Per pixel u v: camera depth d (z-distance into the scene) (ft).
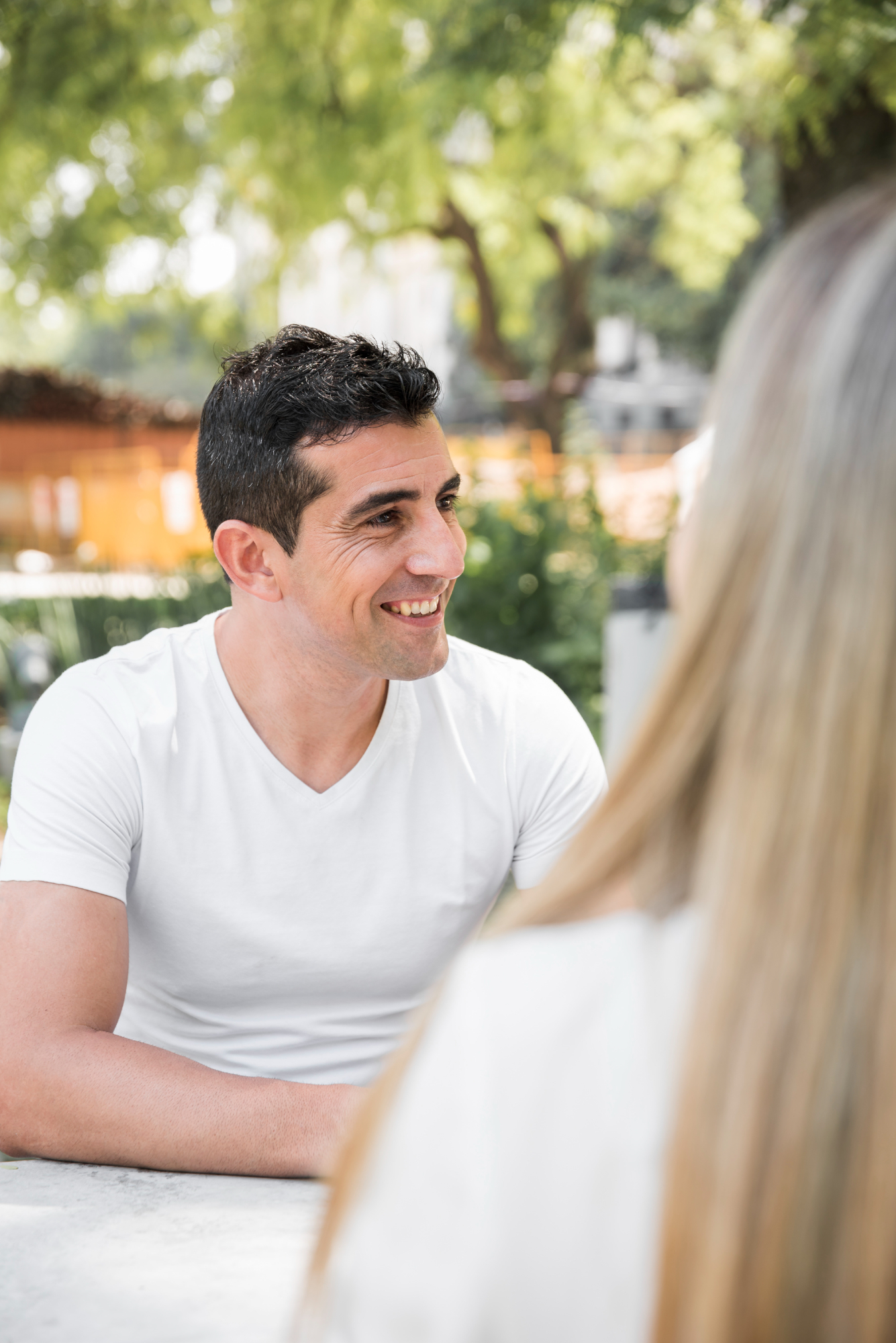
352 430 4.25
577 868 1.71
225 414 4.45
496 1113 1.58
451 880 4.88
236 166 29.63
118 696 4.66
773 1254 1.48
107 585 21.06
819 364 1.63
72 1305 3.07
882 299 1.61
